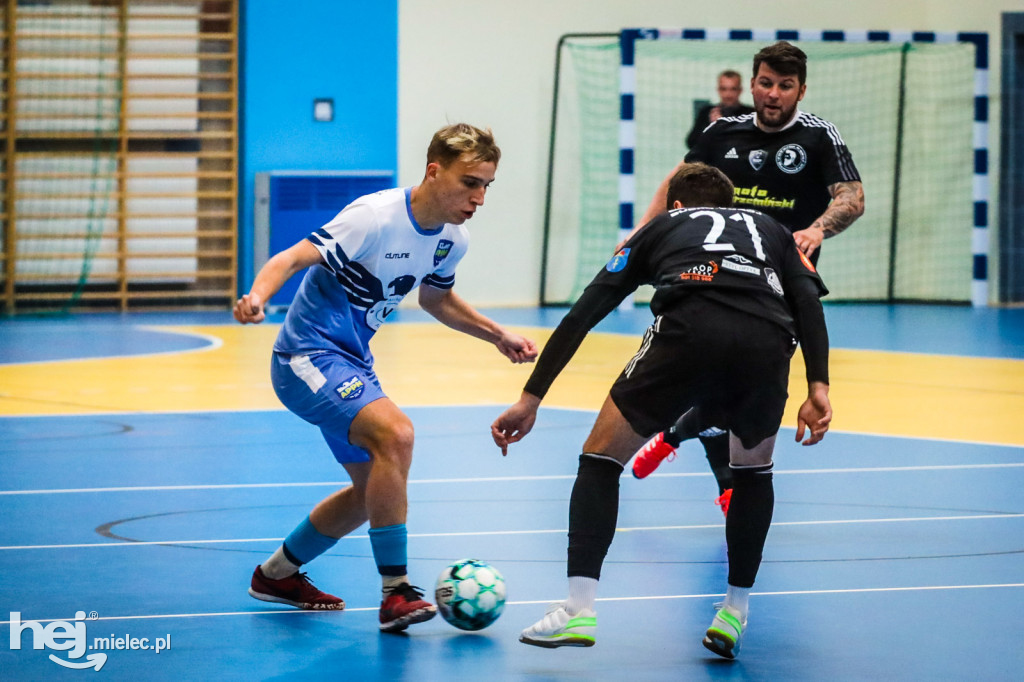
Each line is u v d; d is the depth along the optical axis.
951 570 7.07
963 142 30.58
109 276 27.27
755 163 8.68
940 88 30.55
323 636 5.85
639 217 29.72
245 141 27.67
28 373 16.84
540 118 29.14
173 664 5.38
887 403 14.17
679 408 5.56
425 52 28.48
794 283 5.77
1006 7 30.09
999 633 5.85
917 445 11.39
